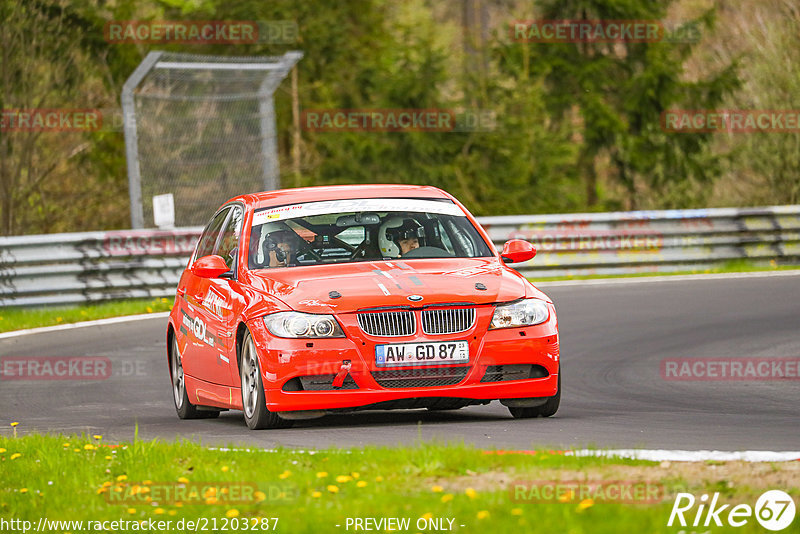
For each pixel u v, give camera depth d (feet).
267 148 239.09
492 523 49.21
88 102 322.34
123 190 322.55
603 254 216.74
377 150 366.84
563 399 101.50
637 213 218.59
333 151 373.81
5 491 65.26
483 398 82.64
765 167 355.15
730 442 73.00
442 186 367.04
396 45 394.11
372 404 81.41
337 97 387.34
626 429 80.38
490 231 211.61
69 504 60.59
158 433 87.97
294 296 83.66
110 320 171.01
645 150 385.50
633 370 118.83
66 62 311.06
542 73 382.22
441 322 82.43
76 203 317.83
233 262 92.94
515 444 72.95
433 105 373.81
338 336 81.35
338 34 382.83
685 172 382.22
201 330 94.94
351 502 54.49
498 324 83.20
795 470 58.75
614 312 166.09
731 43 418.92
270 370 81.82
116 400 112.27
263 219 94.27
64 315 174.09
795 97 357.20
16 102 295.48
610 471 59.21
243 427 88.94
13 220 291.79
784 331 143.43
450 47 405.59
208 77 255.70
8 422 98.99
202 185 254.27
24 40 293.84
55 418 101.24
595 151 387.55
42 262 181.88
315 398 81.10
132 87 210.59
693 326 150.41
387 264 88.22
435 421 87.92
